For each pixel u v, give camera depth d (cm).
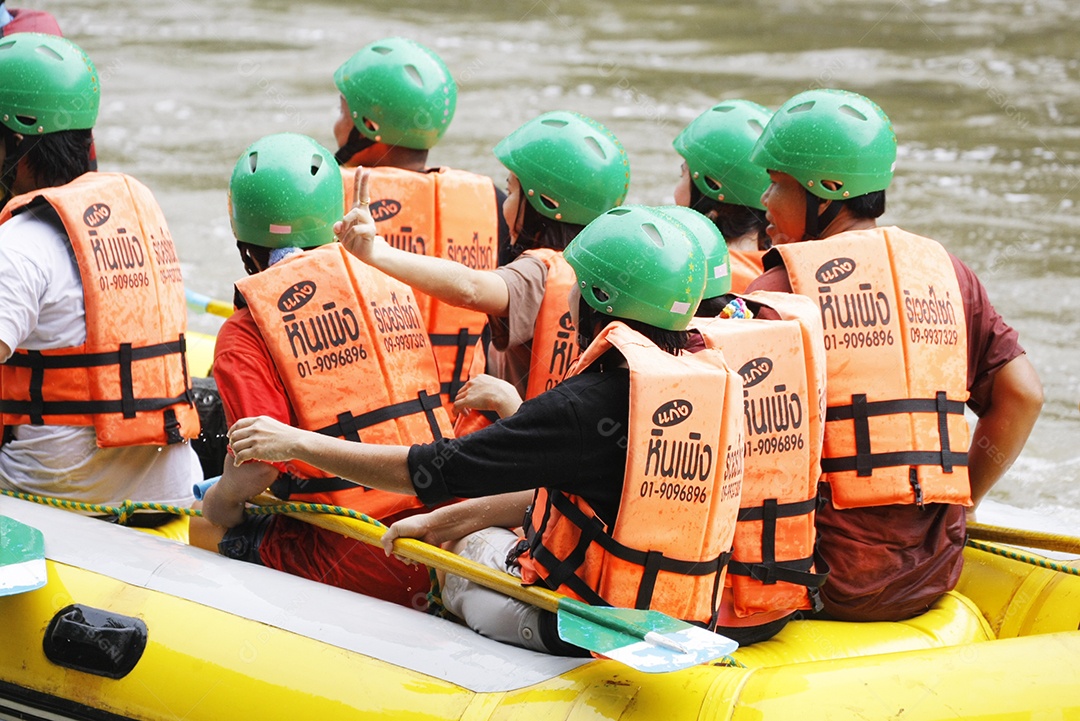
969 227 2036
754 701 604
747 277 945
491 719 620
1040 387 824
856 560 765
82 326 831
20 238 809
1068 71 3012
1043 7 3756
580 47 3375
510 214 877
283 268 752
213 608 703
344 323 755
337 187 783
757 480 710
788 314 726
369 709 644
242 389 733
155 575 729
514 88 2920
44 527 770
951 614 785
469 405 743
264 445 665
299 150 775
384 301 775
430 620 698
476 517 734
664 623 595
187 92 2931
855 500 765
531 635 671
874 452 765
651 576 628
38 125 838
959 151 2462
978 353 824
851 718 593
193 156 2469
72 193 825
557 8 3903
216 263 1927
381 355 762
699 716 601
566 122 858
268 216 760
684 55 3269
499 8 3909
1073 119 2644
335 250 763
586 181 841
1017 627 819
